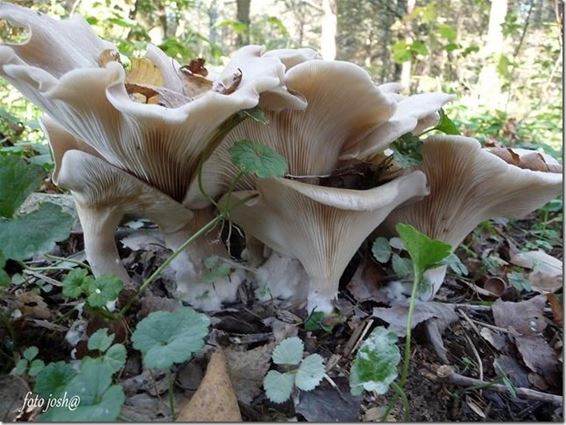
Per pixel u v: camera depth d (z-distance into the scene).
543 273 0.35
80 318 0.22
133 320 0.22
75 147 0.24
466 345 0.25
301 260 0.24
